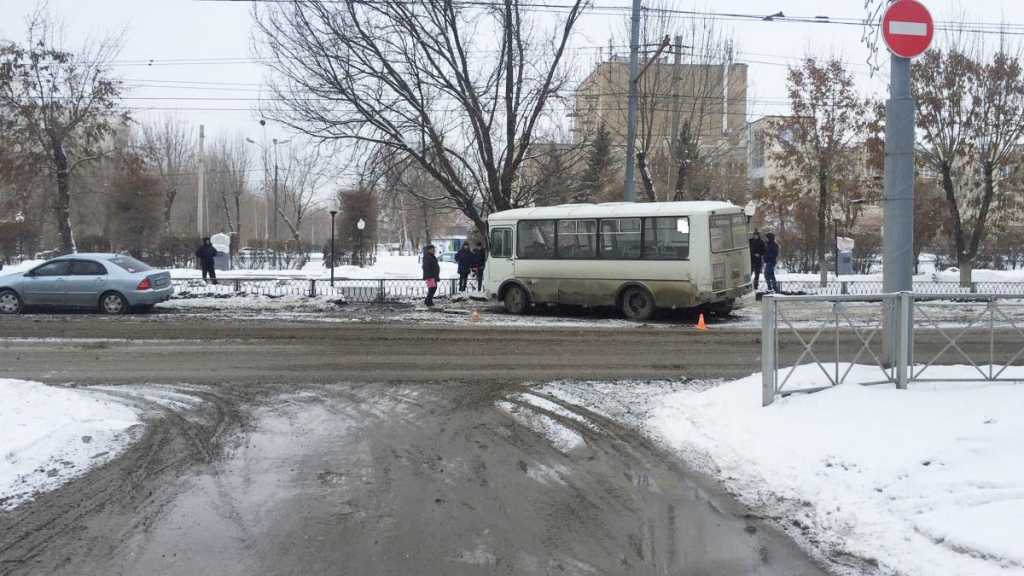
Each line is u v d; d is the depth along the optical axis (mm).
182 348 13219
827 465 5859
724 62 29422
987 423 6156
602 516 5293
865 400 6996
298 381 10273
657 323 17141
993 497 4945
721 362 11641
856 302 7750
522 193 24391
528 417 8203
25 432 7098
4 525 5125
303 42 21391
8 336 14750
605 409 8539
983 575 4055
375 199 44469
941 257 37750
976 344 7770
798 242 35625
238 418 8195
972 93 25719
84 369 11172
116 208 43469
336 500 5621
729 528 5043
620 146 30688
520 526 5105
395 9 21344
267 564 4473
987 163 25734
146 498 5656
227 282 25109
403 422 8008
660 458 6672
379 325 16719
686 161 28094
